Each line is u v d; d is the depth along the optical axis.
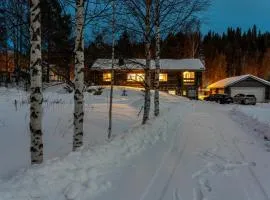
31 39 6.55
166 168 7.38
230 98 48.09
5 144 9.91
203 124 16.39
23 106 18.23
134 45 15.05
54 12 9.65
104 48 13.27
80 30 8.28
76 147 8.36
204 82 88.44
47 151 9.47
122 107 23.52
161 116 16.84
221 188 6.14
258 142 11.23
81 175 6.12
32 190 5.20
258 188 6.18
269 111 33.44
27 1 8.03
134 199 5.43
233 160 8.34
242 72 98.50
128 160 7.82
